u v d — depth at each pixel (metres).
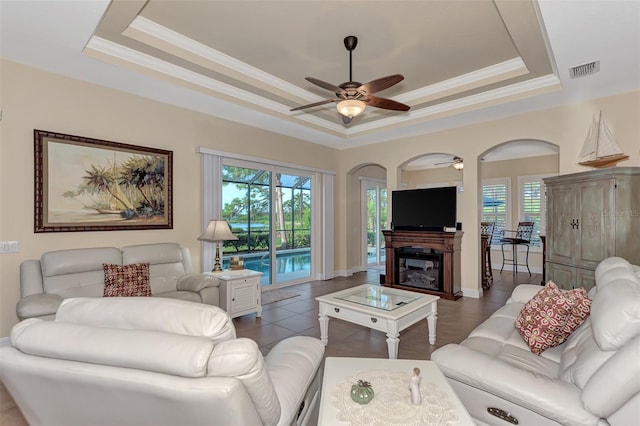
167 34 3.11
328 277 6.35
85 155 3.36
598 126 3.85
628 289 1.35
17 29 2.49
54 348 0.97
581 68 3.12
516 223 7.42
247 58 3.63
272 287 5.46
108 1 2.20
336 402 1.32
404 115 5.07
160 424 0.98
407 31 3.06
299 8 2.74
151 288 3.39
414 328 3.57
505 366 1.46
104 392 0.94
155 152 3.90
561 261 3.80
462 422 1.19
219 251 4.23
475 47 3.37
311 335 3.38
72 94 3.31
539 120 4.30
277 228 5.61
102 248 3.24
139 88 3.60
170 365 0.88
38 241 3.10
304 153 5.98
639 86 3.54
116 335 0.96
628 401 1.07
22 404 1.14
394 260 5.49
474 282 4.93
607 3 2.14
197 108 4.25
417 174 9.35
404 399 1.34
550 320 1.91
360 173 7.34
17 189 2.99
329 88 2.89
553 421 1.25
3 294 2.92
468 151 4.98
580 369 1.35
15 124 2.98
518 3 2.39
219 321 1.04
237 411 0.88
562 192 3.80
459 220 5.09
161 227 3.94
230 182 4.90
